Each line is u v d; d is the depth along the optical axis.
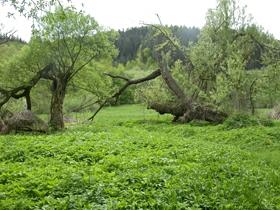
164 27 37.00
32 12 12.98
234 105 33.44
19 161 15.22
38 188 10.69
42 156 15.70
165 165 13.91
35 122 28.53
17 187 10.90
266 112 41.06
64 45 33.78
